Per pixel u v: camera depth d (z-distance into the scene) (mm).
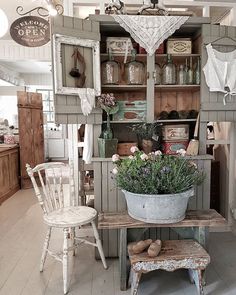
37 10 3541
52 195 2449
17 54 4656
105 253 2512
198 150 2566
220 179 3305
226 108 2529
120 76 2703
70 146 2932
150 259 1827
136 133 2785
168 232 2527
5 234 3041
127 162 2025
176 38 2684
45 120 8250
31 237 2959
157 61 2791
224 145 3189
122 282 2035
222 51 2475
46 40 3756
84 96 2338
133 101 2607
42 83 8242
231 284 2100
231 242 2797
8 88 7477
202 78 2502
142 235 2324
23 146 5109
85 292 2016
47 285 2105
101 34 2674
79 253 2621
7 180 4535
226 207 3146
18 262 2443
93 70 2379
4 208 3957
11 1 3520
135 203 1947
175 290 2021
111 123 2713
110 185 2441
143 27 2391
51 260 2479
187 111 2797
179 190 1883
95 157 2459
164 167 1894
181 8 2963
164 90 2893
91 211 2309
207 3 2855
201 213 2125
